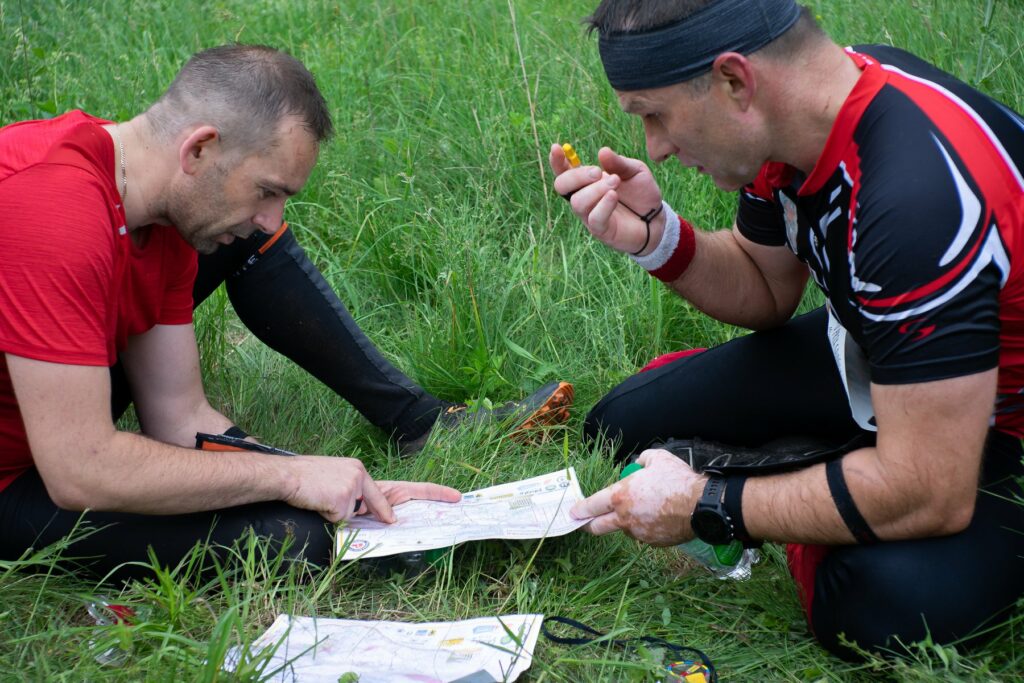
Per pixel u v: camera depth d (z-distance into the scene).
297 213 4.07
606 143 4.14
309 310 2.78
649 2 1.93
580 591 2.32
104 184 2.04
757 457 2.67
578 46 4.65
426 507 2.47
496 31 4.96
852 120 1.92
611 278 3.64
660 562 2.47
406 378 2.99
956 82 2.00
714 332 3.48
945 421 1.86
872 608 2.05
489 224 3.67
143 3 5.45
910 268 1.83
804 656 2.17
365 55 4.93
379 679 1.96
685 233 2.58
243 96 2.06
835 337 2.27
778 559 2.44
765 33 1.90
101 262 2.00
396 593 2.31
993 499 2.12
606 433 2.93
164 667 2.00
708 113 1.98
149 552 2.17
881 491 1.94
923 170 1.84
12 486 2.29
